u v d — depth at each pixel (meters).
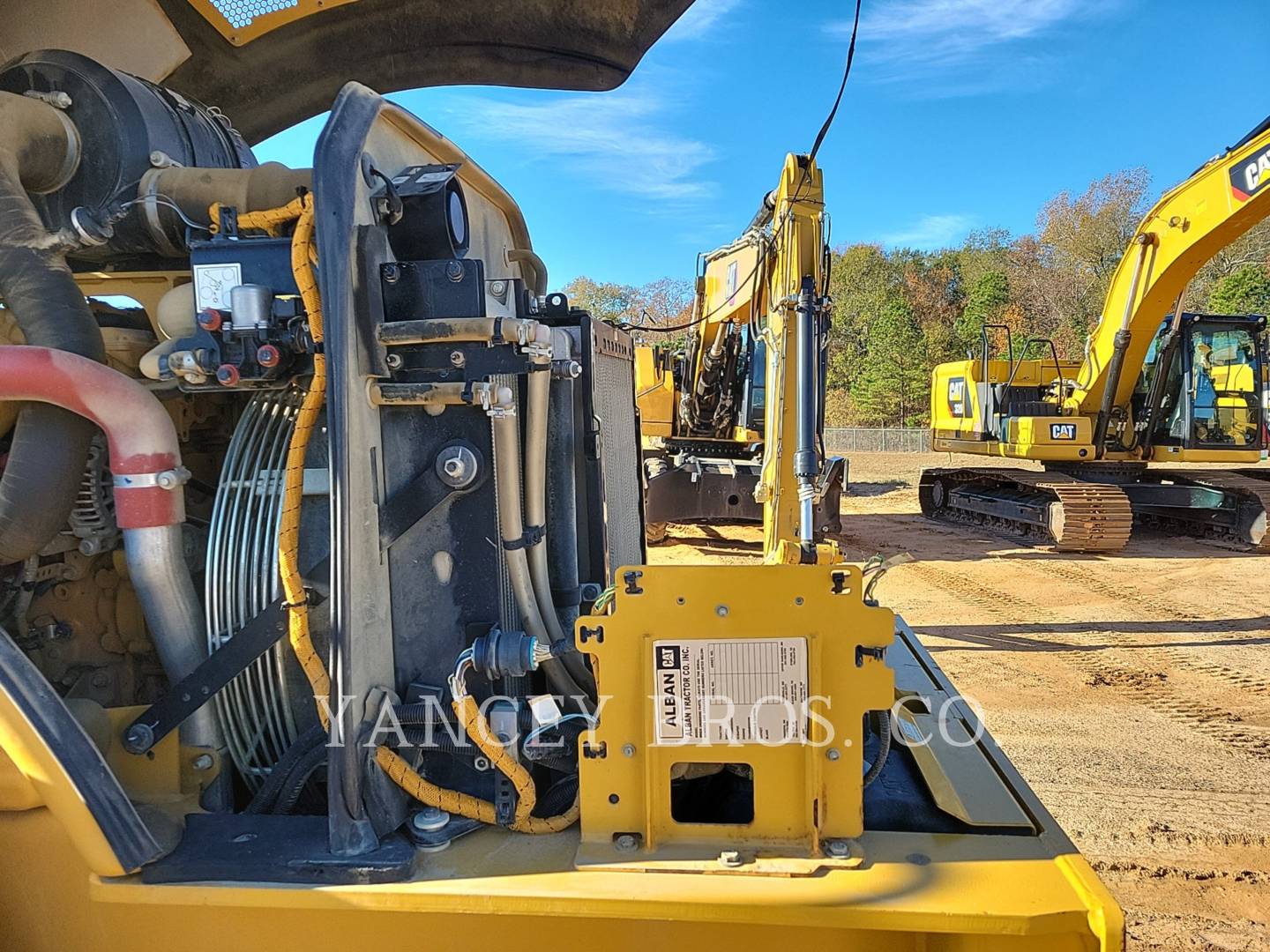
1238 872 3.54
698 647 1.58
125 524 1.78
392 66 3.41
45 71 2.05
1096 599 8.62
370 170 1.73
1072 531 10.73
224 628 1.89
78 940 1.64
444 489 1.76
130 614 2.08
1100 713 5.43
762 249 6.84
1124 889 3.42
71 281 1.88
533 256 3.12
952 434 14.82
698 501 11.13
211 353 1.77
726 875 1.52
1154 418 12.05
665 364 13.68
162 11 2.85
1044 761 4.69
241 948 1.60
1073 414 12.41
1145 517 13.38
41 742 1.48
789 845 1.59
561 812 1.79
